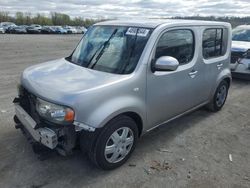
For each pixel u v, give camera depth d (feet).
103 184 11.02
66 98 10.21
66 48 67.46
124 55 12.61
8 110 18.11
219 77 17.93
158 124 13.98
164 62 12.10
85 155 12.78
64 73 12.24
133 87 11.80
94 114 10.55
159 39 12.82
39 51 57.57
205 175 11.89
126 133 11.95
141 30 13.00
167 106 13.93
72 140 10.58
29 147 13.37
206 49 16.42
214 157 13.35
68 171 11.70
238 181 11.61
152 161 12.75
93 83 11.00
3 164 12.00
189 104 15.74
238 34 31.91
